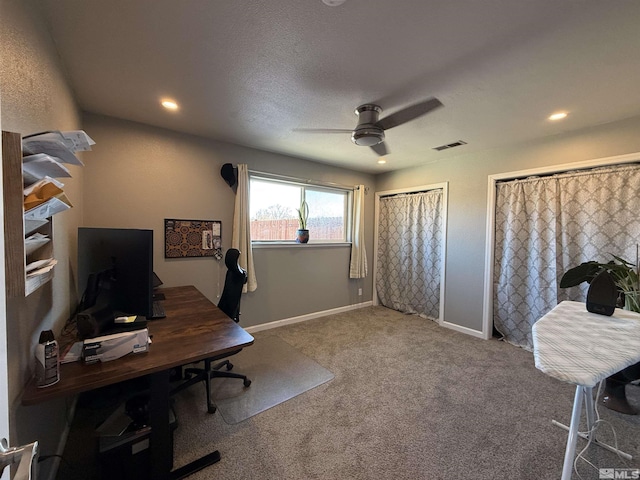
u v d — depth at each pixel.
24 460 0.49
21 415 1.03
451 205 3.73
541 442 1.70
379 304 4.84
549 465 1.53
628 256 2.41
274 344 3.14
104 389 2.01
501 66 1.66
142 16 1.30
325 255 4.23
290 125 2.65
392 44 1.48
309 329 3.65
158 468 1.29
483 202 3.39
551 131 2.71
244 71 1.76
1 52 0.88
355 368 2.60
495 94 1.99
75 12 1.27
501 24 1.32
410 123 2.52
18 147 0.77
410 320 4.06
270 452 1.60
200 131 2.86
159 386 1.28
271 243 3.68
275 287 3.72
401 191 4.43
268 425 1.82
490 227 3.31
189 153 2.96
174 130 2.85
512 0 1.17
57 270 1.57
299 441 1.69
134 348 1.25
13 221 0.77
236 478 1.43
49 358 1.00
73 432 1.71
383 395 2.17
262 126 2.69
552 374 1.05
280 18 1.30
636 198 2.38
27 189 0.82
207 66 1.71
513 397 2.16
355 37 1.43
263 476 1.45
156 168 2.77
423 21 1.31
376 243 4.82
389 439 1.71
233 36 1.44
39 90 1.25
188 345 1.35
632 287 2.20
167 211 2.85
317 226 4.23
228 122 2.60
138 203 2.69
